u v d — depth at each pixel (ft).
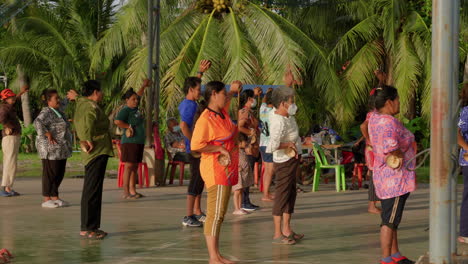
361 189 42.96
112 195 39.50
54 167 33.91
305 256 21.08
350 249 22.27
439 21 15.56
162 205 34.71
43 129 33.63
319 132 45.98
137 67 72.54
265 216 30.37
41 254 21.65
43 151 33.76
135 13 78.18
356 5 74.28
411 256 20.97
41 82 100.63
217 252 19.54
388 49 69.21
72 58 97.25
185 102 26.71
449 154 15.72
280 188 23.16
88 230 24.76
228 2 75.51
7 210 32.53
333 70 71.72
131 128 37.40
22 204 34.94
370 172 31.37
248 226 27.43
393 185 17.94
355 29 71.00
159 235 25.29
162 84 72.54
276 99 22.36
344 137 62.85
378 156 18.21
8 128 38.37
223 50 71.67
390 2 69.51
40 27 96.58
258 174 44.52
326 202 35.96
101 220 29.25
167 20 80.12
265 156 35.76
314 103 78.28
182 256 21.22
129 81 72.43
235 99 62.49
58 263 20.26
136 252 21.94
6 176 38.81
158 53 47.55
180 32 75.15
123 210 32.63
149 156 45.62
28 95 106.01
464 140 21.94
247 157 32.60
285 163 22.93
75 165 70.44
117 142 44.19
